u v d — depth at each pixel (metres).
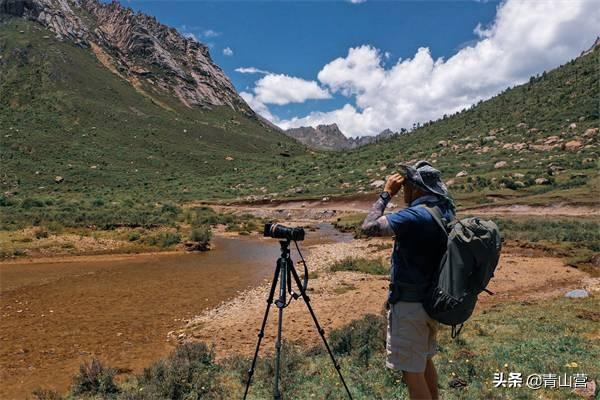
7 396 8.52
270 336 11.92
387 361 3.78
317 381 7.24
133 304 16.11
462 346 8.84
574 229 34.56
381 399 6.17
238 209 77.31
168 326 13.51
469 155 100.62
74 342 11.95
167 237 31.03
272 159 188.00
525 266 21.45
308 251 30.77
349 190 83.50
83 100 186.88
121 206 59.28
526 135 105.62
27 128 147.50
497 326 10.55
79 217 36.47
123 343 11.89
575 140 87.88
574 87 130.62
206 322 13.66
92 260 25.28
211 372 8.20
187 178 135.00
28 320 14.03
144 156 152.25
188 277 21.02
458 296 3.33
